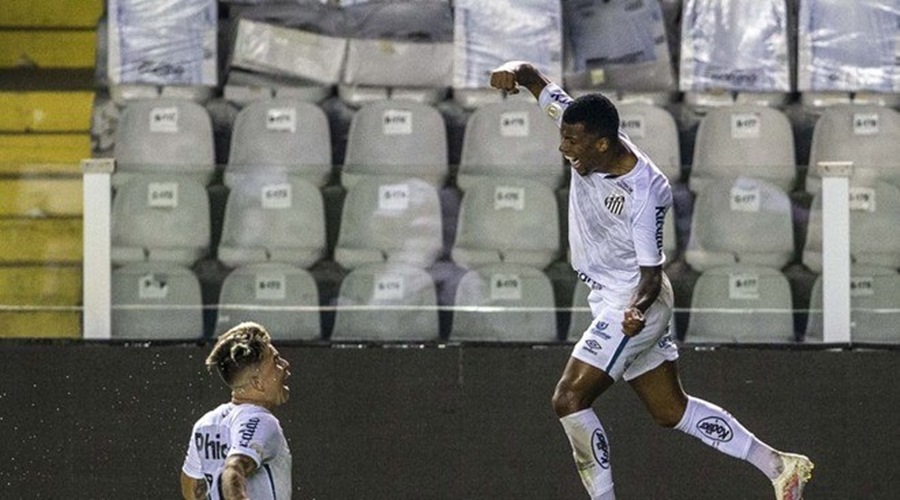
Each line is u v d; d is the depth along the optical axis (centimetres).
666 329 2120
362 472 2639
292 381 2647
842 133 3069
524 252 2698
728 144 3062
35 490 2648
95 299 2705
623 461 2614
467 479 2630
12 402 2655
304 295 2714
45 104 3419
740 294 2667
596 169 2050
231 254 2717
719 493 2606
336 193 2725
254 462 1775
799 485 2159
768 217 2670
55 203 2706
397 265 2711
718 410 2184
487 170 2716
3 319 2698
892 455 2597
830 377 2606
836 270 2652
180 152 3116
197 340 2686
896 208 2644
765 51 3222
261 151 3089
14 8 3691
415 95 3225
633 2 3303
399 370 2641
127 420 2648
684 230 2673
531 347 2631
